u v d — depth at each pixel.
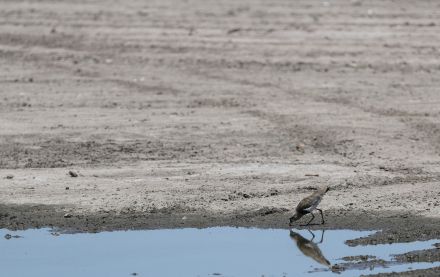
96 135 44.94
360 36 72.81
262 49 68.25
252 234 30.58
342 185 35.75
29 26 78.44
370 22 78.50
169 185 35.97
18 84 57.81
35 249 29.53
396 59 64.88
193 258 28.48
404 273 26.28
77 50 69.44
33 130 46.09
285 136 44.28
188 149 41.94
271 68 62.28
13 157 40.78
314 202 31.16
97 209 33.22
